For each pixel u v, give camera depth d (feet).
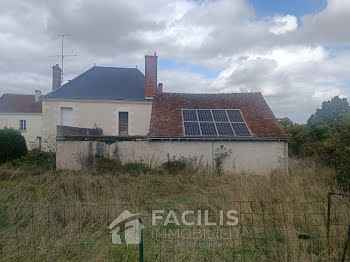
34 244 12.74
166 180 30.09
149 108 68.13
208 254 12.54
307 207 17.63
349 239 12.38
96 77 74.02
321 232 14.19
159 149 40.75
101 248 12.70
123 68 78.43
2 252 11.82
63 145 38.86
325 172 29.37
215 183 29.94
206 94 55.31
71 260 11.80
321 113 83.71
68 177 27.78
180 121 45.16
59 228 14.74
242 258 12.48
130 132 67.31
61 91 68.13
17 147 43.80
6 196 21.33
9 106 98.58
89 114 66.69
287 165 38.96
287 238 13.25
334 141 38.60
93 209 16.60
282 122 80.53
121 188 24.31
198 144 41.14
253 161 41.22
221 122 45.01
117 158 39.83
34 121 96.22
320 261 11.89
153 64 69.97
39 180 28.19
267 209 17.39
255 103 51.60
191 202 21.33
